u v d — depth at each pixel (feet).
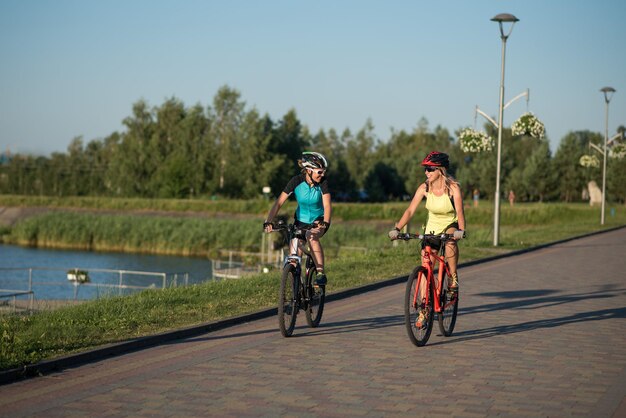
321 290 34.14
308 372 24.99
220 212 265.95
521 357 27.86
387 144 595.88
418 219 220.64
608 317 38.42
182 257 182.50
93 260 172.86
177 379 23.81
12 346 26.37
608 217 221.66
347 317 37.47
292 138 384.88
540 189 382.42
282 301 30.96
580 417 19.89
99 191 404.57
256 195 351.46
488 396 22.04
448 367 25.99
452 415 20.01
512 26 94.53
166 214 265.13
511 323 36.19
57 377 23.94
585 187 386.11
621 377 24.68
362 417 19.72
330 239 168.35
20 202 291.99
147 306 37.22
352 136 559.38
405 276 54.70
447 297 31.91
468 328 34.58
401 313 38.91
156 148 370.12
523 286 53.11
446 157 30.48
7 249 193.36
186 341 30.40
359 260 66.39
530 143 479.00
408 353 28.40
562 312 40.16
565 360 27.37
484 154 396.16
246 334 32.17
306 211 32.50
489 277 59.72
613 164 340.59
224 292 42.80
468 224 210.38
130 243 196.95
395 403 21.16
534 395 22.21
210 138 362.74
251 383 23.39
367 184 425.69
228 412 20.08
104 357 27.09
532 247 93.66
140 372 24.75
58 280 136.36
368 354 28.12
